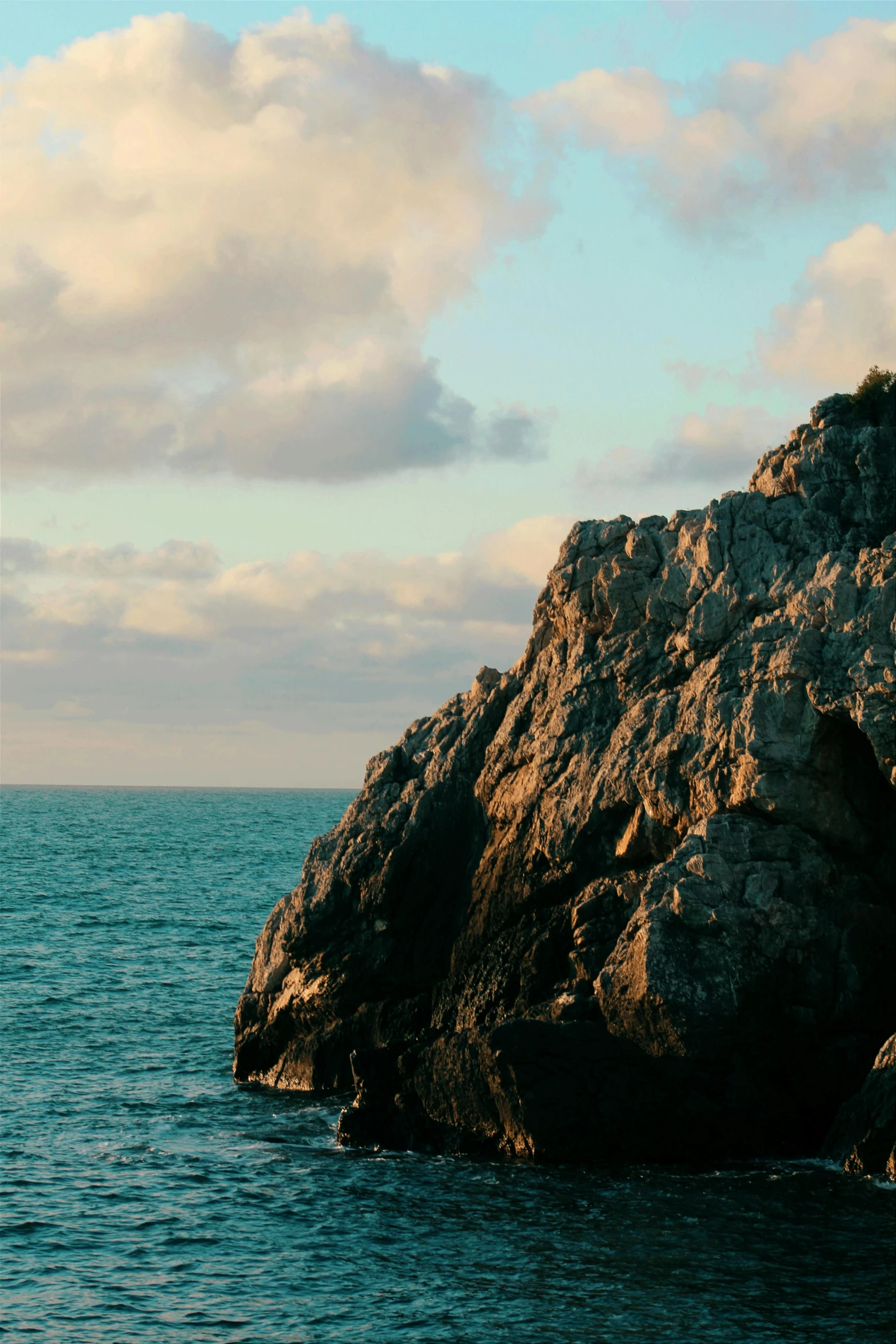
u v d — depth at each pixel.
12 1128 50.62
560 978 52.84
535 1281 35.38
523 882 55.50
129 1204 42.28
